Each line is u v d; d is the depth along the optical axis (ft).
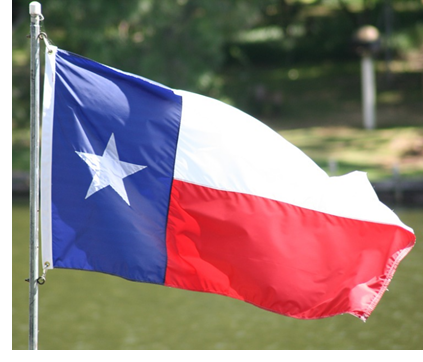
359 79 248.52
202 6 183.11
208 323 92.63
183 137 45.73
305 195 46.11
